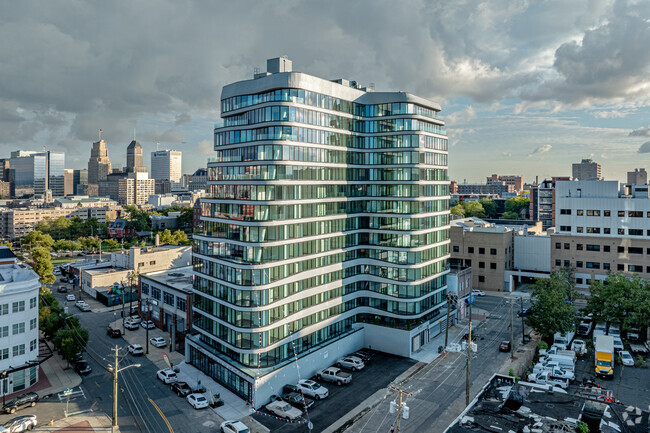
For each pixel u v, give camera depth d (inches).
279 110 2573.8
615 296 3206.2
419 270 3046.3
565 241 4707.2
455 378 2620.6
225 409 2252.7
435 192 3260.3
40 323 3243.1
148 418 2171.5
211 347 2679.6
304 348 2664.9
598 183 4616.1
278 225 2503.7
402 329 2982.3
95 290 4660.4
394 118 3100.4
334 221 2928.2
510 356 2960.1
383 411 2233.0
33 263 5132.9
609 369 2588.6
